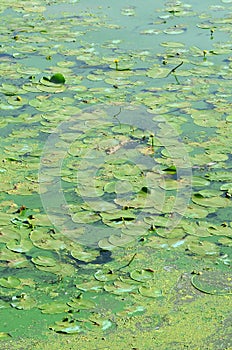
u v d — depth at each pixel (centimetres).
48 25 1108
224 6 1198
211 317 563
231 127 815
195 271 609
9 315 562
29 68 960
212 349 533
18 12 1166
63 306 571
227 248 634
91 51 1015
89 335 544
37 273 605
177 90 902
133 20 1127
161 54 1006
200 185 713
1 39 1055
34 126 817
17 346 533
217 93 896
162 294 585
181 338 543
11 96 884
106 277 601
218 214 675
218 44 1040
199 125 820
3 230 647
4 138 794
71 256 623
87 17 1140
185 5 1199
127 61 982
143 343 538
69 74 944
